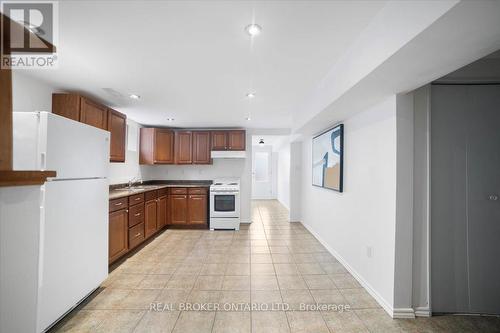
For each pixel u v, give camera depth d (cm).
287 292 243
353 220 282
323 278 275
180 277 276
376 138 234
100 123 310
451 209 211
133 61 211
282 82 261
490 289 209
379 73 161
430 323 197
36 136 171
